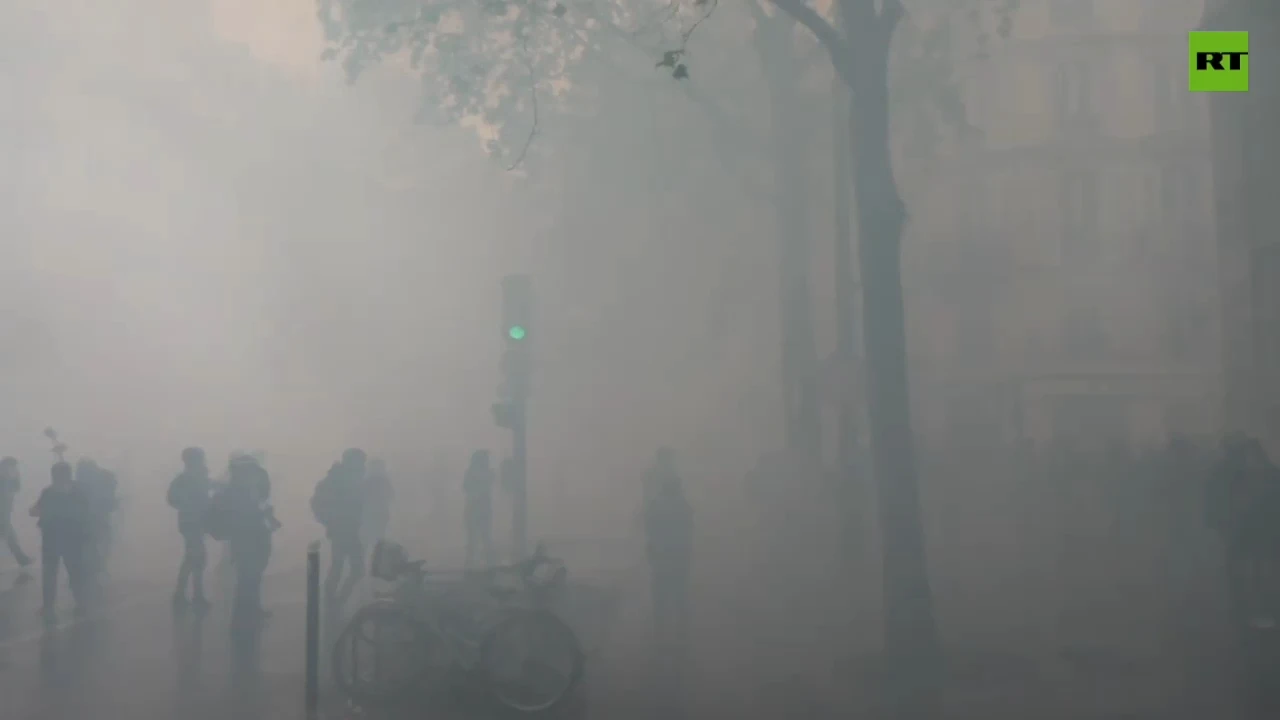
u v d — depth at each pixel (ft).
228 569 47.21
